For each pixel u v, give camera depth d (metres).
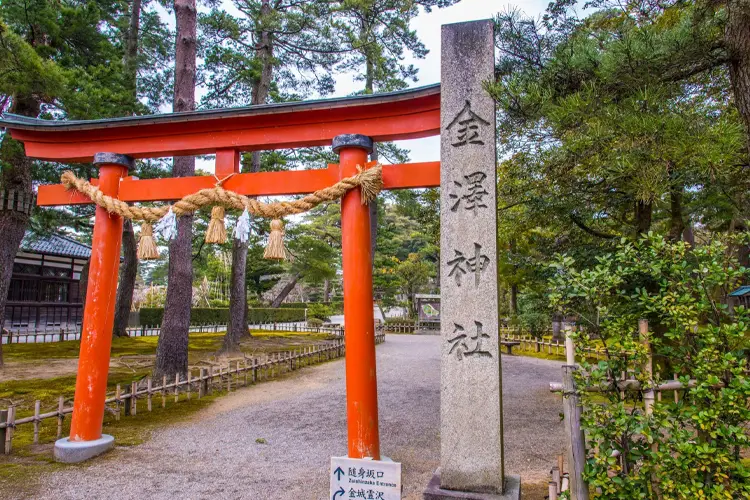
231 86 16.05
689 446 2.72
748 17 3.91
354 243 4.71
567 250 8.33
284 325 29.83
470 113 4.19
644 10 5.28
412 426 6.86
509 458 5.45
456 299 4.06
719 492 2.66
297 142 5.22
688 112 3.74
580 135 4.22
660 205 8.46
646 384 3.13
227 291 36.81
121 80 13.22
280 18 14.29
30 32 11.37
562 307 3.48
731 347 2.93
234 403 8.34
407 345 19.38
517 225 9.30
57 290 24.08
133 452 5.58
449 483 3.91
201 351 15.83
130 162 5.84
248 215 4.93
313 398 8.78
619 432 2.96
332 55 15.55
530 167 7.65
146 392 7.62
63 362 13.18
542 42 4.21
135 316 26.47
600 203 7.83
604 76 3.84
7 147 10.93
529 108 3.82
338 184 4.70
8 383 9.95
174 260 9.72
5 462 5.18
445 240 4.15
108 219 5.61
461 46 4.28
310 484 4.65
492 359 3.92
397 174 4.84
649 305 3.20
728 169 3.91
